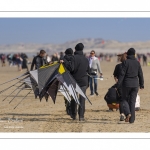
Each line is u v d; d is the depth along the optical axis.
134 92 27.98
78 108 29.28
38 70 29.12
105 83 63.00
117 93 28.42
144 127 26.78
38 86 28.36
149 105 37.34
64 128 26.61
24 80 30.00
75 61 28.73
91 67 44.16
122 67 27.81
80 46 29.05
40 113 32.84
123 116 28.09
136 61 28.00
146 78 74.25
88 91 50.12
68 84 28.06
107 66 139.38
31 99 42.00
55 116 31.42
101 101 40.50
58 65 28.92
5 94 46.31
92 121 29.09
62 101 40.31
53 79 28.34
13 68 121.50
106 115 31.72
